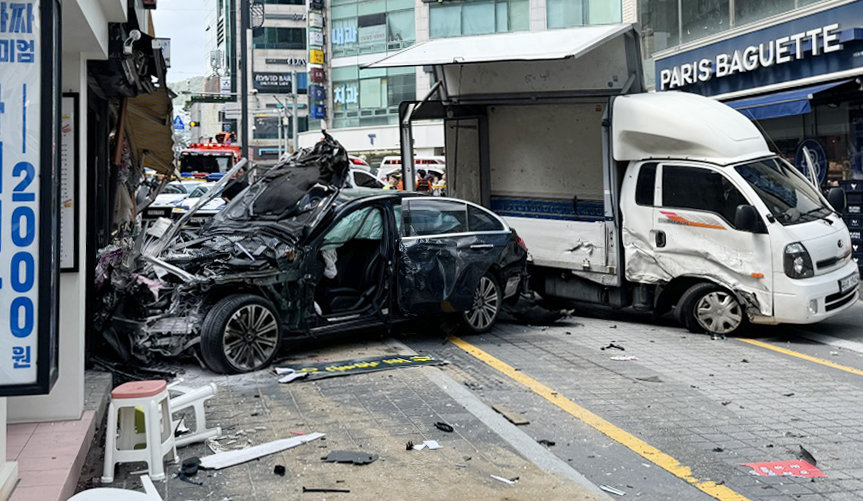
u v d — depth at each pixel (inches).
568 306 466.6
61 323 221.0
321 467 201.8
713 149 376.2
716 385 289.0
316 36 2144.4
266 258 308.7
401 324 356.8
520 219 455.2
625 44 426.3
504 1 1603.1
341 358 325.7
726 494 189.3
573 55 382.3
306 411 251.1
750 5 656.4
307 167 356.8
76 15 192.7
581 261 425.7
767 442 227.0
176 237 350.9
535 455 212.8
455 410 252.8
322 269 324.8
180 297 293.7
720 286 378.9
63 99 226.2
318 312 324.2
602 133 415.5
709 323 383.2
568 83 442.9
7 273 137.5
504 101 467.2
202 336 290.2
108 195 350.3
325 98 2177.7
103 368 287.7
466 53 434.3
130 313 298.0
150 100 379.9
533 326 410.3
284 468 198.2
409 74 2047.2
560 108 456.1
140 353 294.8
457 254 364.2
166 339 292.0
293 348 344.8
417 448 216.5
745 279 366.6
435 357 333.4
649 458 213.8
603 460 212.5
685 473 202.8
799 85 599.2
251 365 300.8
